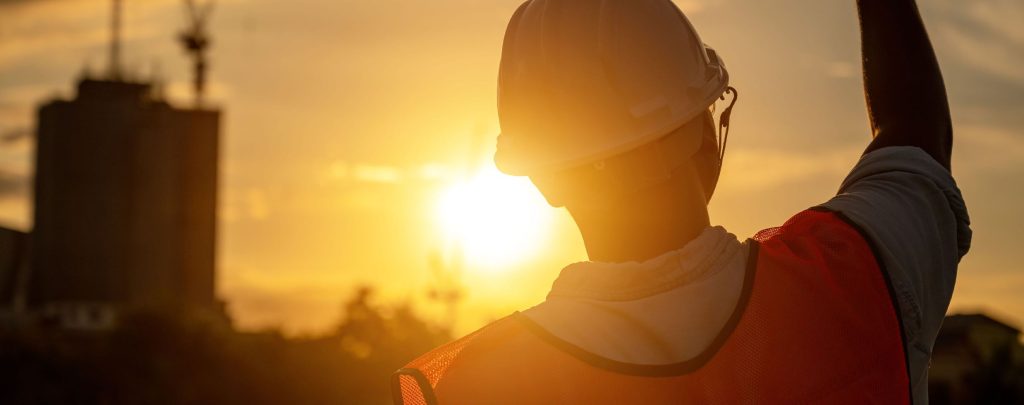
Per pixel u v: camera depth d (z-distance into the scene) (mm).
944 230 1816
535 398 1679
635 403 1666
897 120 1952
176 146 158875
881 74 1994
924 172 1842
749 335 1691
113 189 154250
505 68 1893
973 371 38312
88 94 156625
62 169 153250
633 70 1807
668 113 1789
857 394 1663
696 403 1661
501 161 1863
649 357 1689
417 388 1710
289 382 83812
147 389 76375
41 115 157875
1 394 72375
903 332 1704
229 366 81062
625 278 1751
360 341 95250
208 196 159000
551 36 1847
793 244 1778
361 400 90875
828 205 1826
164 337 79062
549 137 1815
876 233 1760
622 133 1782
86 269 152625
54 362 74000
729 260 1765
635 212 1795
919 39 2002
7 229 154000
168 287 156375
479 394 1689
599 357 1685
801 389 1664
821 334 1690
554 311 1752
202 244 158125
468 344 1739
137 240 154500
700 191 1842
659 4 1904
